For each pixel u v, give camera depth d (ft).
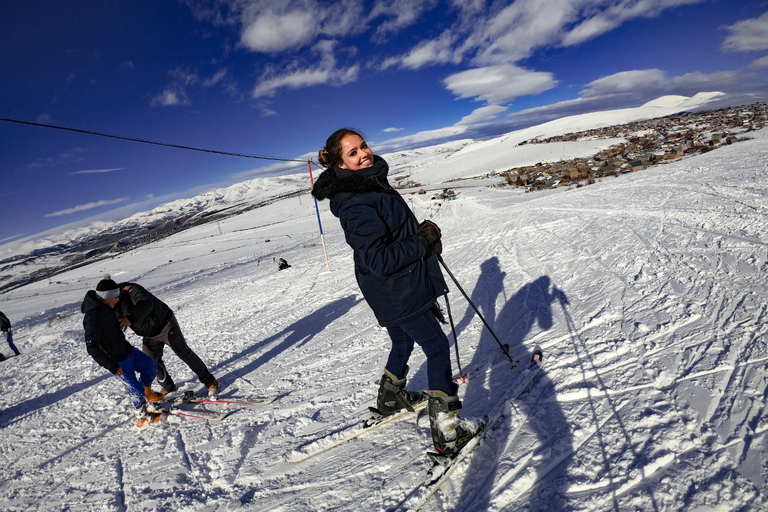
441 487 6.04
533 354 8.79
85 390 16.26
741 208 20.15
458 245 31.04
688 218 20.76
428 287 6.04
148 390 11.47
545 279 16.05
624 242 18.88
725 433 5.46
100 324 10.21
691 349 7.89
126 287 10.73
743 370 6.75
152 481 8.29
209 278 63.62
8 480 9.89
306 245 87.51
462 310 15.21
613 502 4.91
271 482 7.38
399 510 5.81
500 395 8.05
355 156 5.82
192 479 8.09
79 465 9.82
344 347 14.56
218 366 15.70
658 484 4.96
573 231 24.94
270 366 14.34
